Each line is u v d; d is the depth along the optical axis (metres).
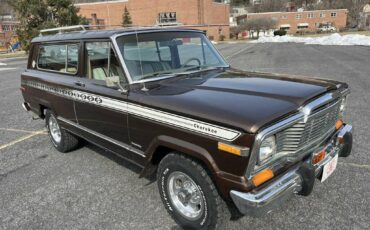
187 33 4.06
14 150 5.33
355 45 25.42
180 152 2.84
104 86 3.59
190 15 47.31
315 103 2.67
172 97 2.89
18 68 20.05
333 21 82.75
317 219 3.06
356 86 8.69
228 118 2.39
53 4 30.92
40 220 3.31
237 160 2.35
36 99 5.21
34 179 4.23
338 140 3.25
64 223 3.24
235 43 45.72
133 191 3.78
